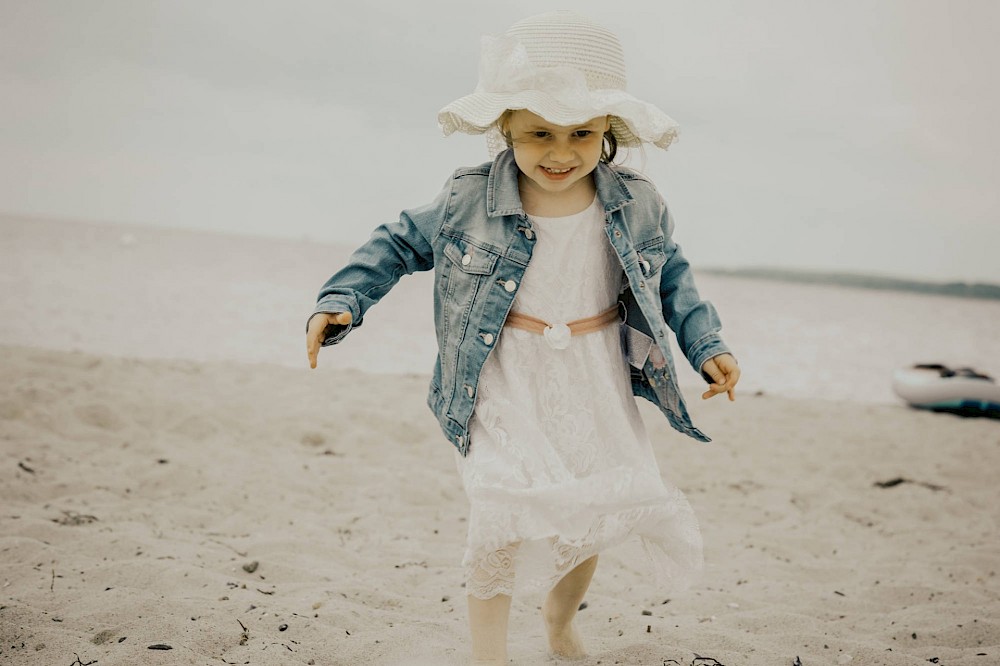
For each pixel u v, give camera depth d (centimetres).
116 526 348
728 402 821
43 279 1873
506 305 212
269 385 723
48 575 279
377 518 402
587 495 201
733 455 594
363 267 219
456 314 217
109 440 506
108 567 286
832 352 1680
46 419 521
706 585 330
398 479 475
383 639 240
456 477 501
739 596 311
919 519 461
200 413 573
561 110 200
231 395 658
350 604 271
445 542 375
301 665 221
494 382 213
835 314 3319
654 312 218
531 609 287
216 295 1881
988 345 2144
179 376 717
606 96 209
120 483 420
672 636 257
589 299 218
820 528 432
